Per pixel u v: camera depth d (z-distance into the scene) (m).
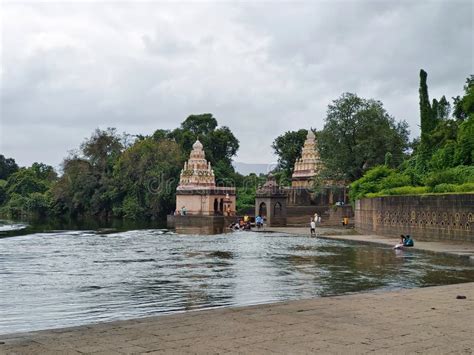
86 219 111.19
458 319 12.88
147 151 108.75
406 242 38.12
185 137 119.50
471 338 10.97
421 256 33.34
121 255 36.78
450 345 10.41
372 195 56.59
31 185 151.88
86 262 32.47
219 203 95.81
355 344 10.48
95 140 118.94
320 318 13.02
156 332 11.56
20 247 44.19
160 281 23.98
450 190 44.78
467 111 58.44
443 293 17.12
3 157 197.75
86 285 23.00
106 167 118.44
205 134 126.31
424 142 65.44
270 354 9.77
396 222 49.12
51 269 29.06
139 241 50.53
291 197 103.75
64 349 10.17
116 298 19.67
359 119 77.62
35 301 19.17
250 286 22.14
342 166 79.06
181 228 75.75
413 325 12.20
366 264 29.58
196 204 94.75
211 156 117.56
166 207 107.00
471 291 17.58
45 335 11.34
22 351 10.04
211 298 19.42
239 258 33.75
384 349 10.10
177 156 107.38
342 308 14.38
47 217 122.38
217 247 42.81
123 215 111.06
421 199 44.69
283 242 47.78
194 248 41.97
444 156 58.06
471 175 48.91
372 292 18.62
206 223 84.81
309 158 109.94
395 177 60.84
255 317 13.16
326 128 79.56
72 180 118.31
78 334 11.41
